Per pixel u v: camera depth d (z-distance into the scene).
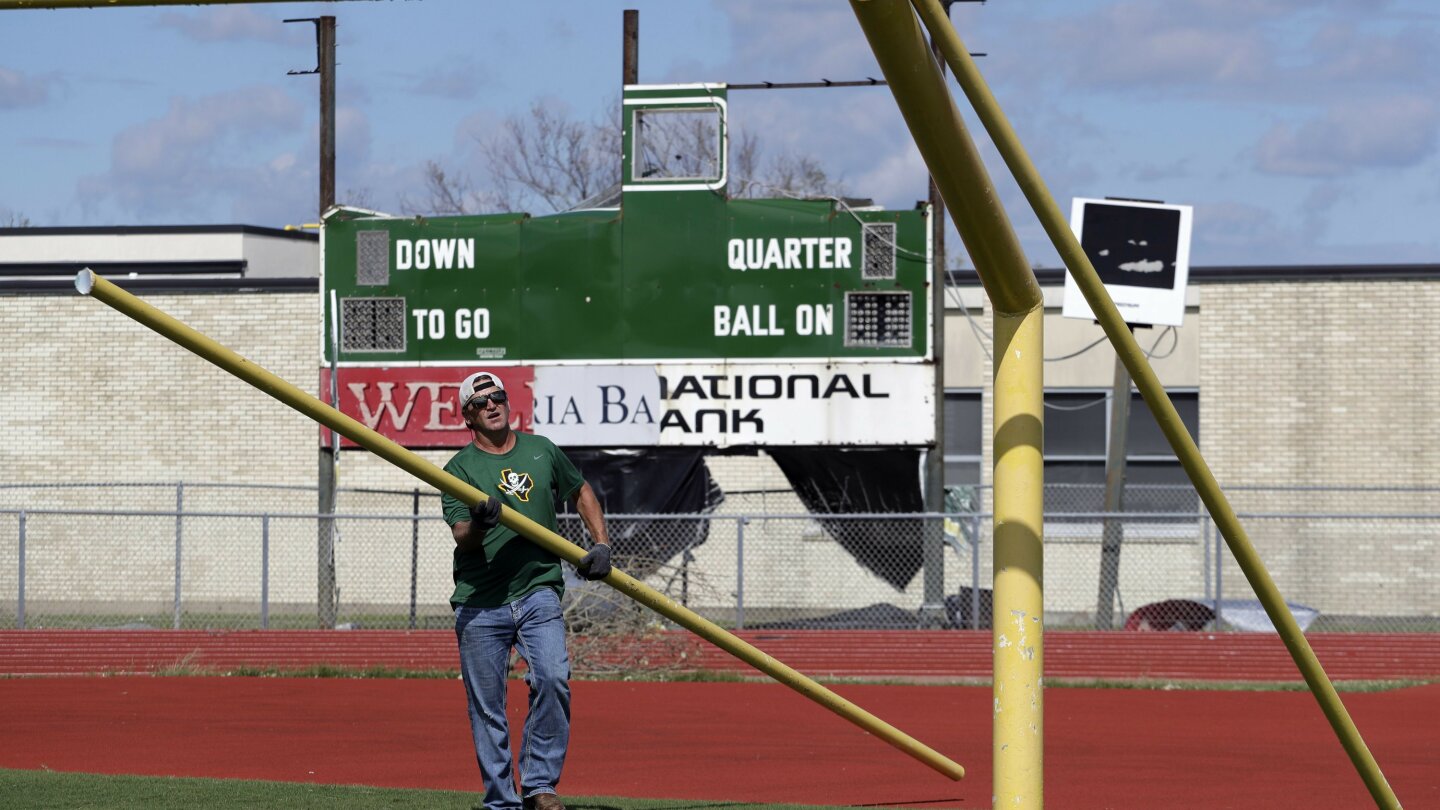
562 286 31.34
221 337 42.06
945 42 5.90
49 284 42.53
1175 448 7.18
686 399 30.91
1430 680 25.56
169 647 28.38
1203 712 21.69
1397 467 38.41
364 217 32.31
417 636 28.27
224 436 41.88
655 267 31.09
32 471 42.38
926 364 30.39
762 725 19.81
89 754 16.69
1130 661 26.41
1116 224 30.86
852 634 27.39
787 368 30.67
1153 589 38.62
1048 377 40.09
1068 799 13.84
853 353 30.58
